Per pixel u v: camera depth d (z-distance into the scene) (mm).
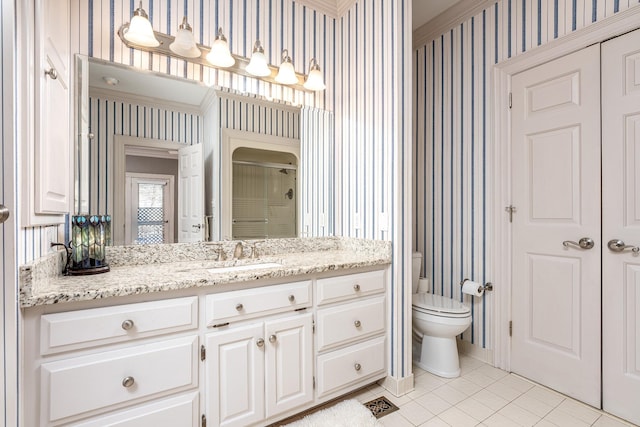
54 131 1186
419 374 2066
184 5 1762
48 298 975
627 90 1586
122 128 1594
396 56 1836
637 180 1557
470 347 2340
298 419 1571
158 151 1691
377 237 1969
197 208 1800
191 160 1788
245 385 1368
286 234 2109
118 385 1101
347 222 2230
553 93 1870
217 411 1299
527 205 2004
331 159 2309
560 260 1844
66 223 1426
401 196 1850
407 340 1863
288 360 1490
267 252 2014
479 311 2275
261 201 2023
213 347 1294
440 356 2049
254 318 1403
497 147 2146
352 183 2184
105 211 1542
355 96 2156
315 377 1588
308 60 2213
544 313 1916
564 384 1816
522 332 2027
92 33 1520
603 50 1664
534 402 1741
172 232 1723
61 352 1021
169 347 1195
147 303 1166
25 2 938
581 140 1751
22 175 953
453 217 2453
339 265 1632
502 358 2127
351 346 1722
